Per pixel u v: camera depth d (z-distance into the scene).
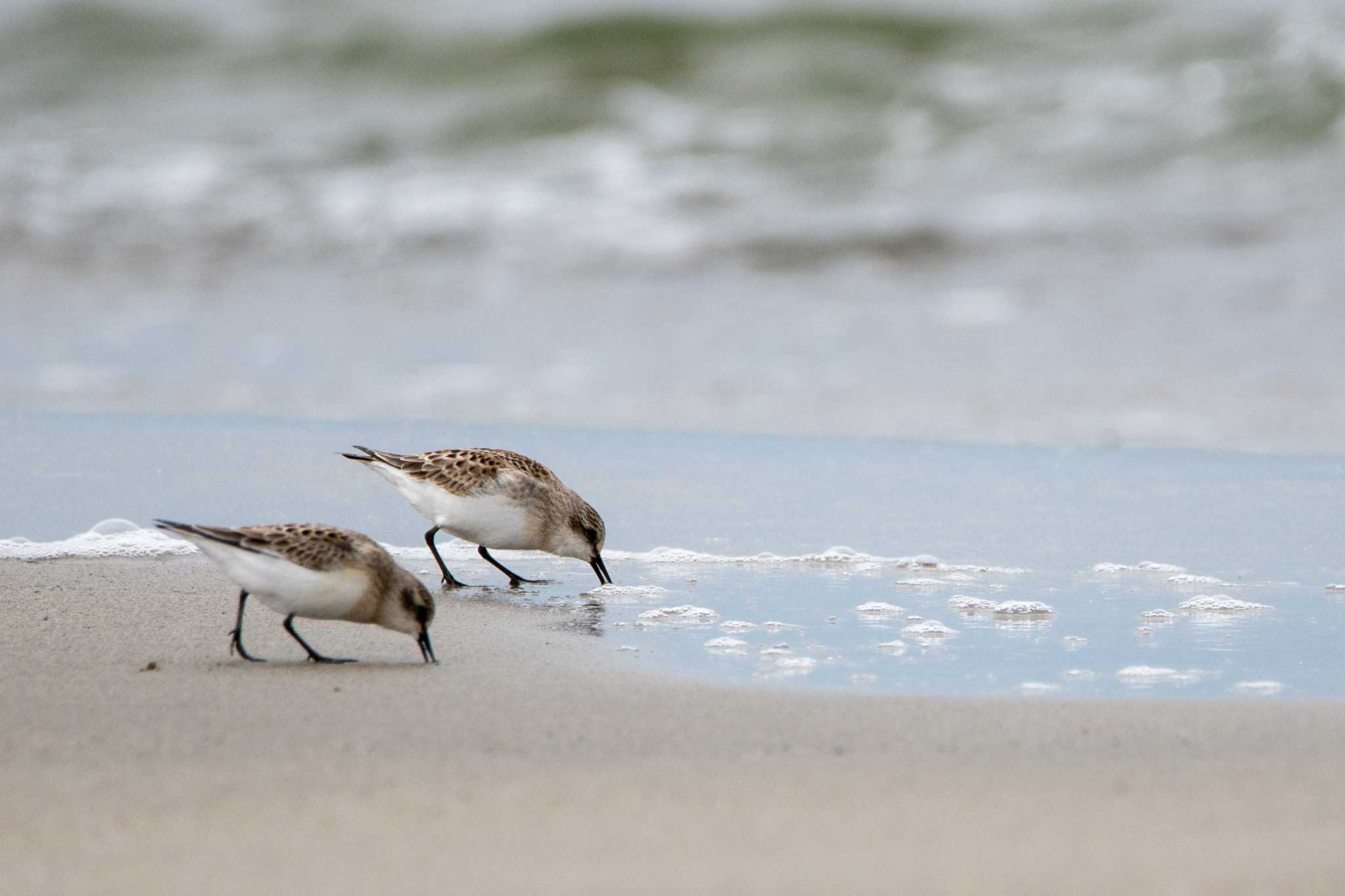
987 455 14.38
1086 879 4.69
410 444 14.30
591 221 24.25
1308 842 5.00
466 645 8.11
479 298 21.59
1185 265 21.50
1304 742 6.24
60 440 14.16
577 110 28.50
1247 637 8.40
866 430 15.49
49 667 7.36
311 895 4.50
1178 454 14.34
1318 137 25.14
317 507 11.81
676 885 4.60
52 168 26.88
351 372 17.92
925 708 6.76
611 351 18.95
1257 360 17.78
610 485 12.98
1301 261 21.27
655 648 8.06
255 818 5.12
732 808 5.28
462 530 9.68
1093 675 7.50
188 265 22.97
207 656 7.71
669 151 26.91
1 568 9.71
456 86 30.11
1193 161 24.95
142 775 5.57
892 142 26.77
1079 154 25.56
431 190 25.62
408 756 5.87
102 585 9.30
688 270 22.52
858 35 29.88
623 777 5.62
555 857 4.80
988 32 29.88
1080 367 17.77
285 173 26.52
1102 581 9.91
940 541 11.13
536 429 15.34
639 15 31.17
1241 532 11.37
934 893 4.58
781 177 25.75
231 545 7.36
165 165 26.98
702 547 10.95
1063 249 22.44
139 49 32.31
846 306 20.92
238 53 31.80
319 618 7.59
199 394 16.72
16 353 18.58
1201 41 28.03
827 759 5.90
